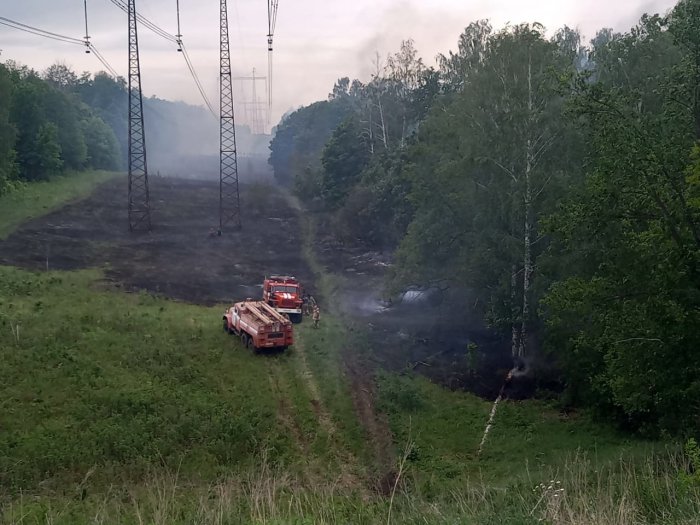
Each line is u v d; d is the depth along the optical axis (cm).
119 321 3102
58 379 2411
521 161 3025
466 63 4131
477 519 938
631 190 1745
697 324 1678
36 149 8344
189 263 4941
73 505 1608
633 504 966
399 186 5406
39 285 3659
